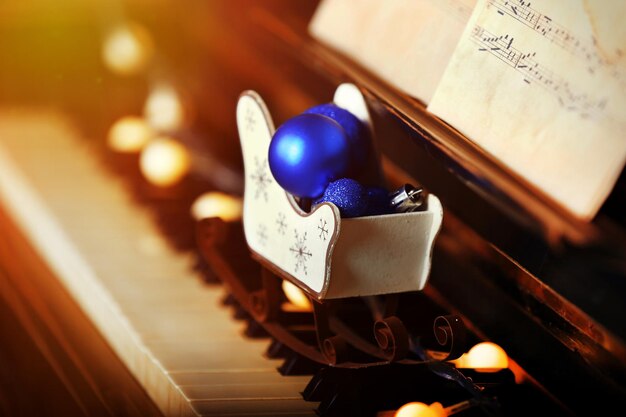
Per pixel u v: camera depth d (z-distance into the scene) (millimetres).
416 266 609
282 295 727
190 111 1060
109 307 734
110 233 860
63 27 1304
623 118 571
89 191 950
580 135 582
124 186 953
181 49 1140
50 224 875
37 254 869
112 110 1169
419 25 705
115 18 1205
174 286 770
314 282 601
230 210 841
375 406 622
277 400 622
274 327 673
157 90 1108
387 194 605
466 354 625
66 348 726
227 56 1001
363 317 694
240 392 629
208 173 946
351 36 751
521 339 633
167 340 687
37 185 960
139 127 1023
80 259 809
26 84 1299
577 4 594
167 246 835
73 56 1297
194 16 1103
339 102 639
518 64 607
